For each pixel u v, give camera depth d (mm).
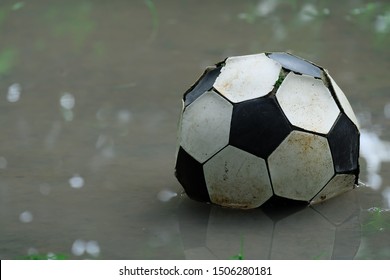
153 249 5469
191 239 5613
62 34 10867
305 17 11586
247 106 5629
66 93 8727
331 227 5777
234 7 12242
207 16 11719
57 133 7648
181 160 5949
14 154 7168
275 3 12430
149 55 9945
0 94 8695
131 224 5879
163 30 11008
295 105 5691
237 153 5660
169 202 6254
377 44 10281
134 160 7043
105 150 7254
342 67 9383
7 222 5922
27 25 11281
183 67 9461
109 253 5418
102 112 8180
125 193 6418
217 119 5695
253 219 5898
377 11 11836
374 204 6168
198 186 5918
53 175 6750
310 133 5688
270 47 10180
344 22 11305
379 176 6672
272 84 5691
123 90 8797
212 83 5828
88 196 6367
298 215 5949
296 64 5891
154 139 7496
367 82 8859
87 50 10195
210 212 6059
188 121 5863
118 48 10242
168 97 8570
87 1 12648
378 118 7848
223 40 10508
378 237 5648
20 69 9492
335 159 5855
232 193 5793
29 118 8023
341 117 5887
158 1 12617
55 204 6223
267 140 5613
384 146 7254
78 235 5703
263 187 5727
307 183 5781
